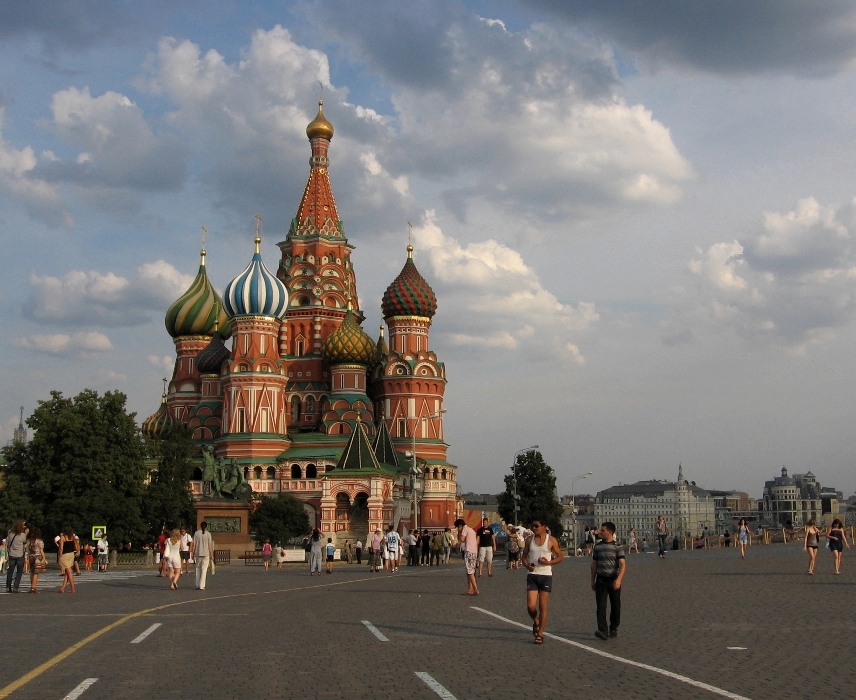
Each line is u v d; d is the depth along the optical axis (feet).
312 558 214.07
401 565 283.38
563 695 59.98
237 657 76.33
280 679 66.33
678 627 93.04
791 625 92.63
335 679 66.18
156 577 209.26
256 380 469.57
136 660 75.00
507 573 203.41
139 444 333.62
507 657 75.51
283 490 453.58
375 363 520.42
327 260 535.60
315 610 116.67
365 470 418.10
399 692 61.41
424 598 134.82
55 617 109.81
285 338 522.88
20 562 154.71
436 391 515.50
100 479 319.47
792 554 260.62
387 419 509.35
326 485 420.36
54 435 320.50
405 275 529.45
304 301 528.63
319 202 542.98
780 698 57.82
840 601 116.26
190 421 508.94
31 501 321.11
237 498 364.38
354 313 531.09
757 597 123.95
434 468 502.79
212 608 120.47
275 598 137.49
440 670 69.62
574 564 237.25
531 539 84.94
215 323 539.70
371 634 90.84
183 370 537.24
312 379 517.14
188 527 359.05
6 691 62.18
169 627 97.76
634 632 90.22
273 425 471.21
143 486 345.92
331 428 482.28
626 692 60.64
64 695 60.85
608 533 87.15
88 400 328.49
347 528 422.82
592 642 83.76
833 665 69.15
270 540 389.80
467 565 139.95
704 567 200.95
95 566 274.36
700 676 65.77
